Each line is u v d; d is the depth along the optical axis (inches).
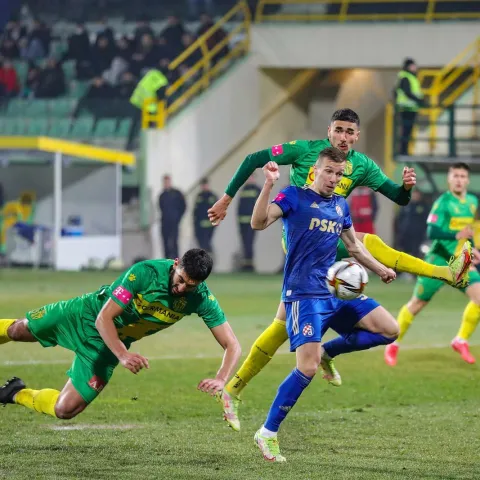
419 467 714.8
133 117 3137.3
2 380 1102.4
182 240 2960.1
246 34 3061.0
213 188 3046.3
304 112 3253.0
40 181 3026.6
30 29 3663.9
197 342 1459.2
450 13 3090.6
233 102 3014.3
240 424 878.4
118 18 3659.0
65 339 754.8
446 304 2046.0
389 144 2896.2
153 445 784.3
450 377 1167.0
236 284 2460.6
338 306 788.0
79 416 906.7
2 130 3203.7
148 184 2942.9
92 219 3006.9
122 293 707.4
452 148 2701.8
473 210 1264.8
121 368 1206.9
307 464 722.8
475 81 2800.2
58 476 675.4
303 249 756.0
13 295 2030.0
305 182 832.3
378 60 2930.6
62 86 3272.6
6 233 2947.8
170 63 3196.4
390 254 895.7
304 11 3255.4
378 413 940.0
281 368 1224.8
